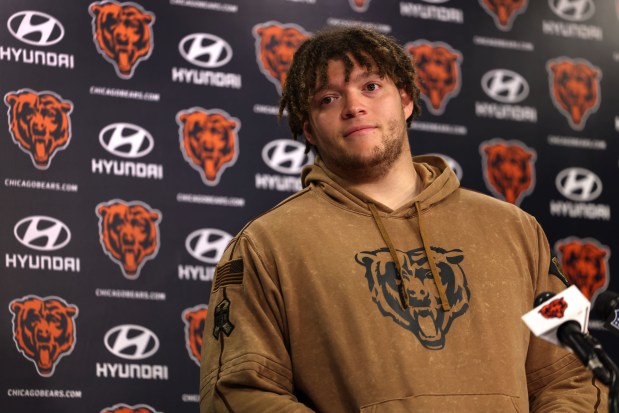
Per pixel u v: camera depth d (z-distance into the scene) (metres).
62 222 4.18
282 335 2.38
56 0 4.42
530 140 4.89
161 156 4.38
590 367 1.75
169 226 4.32
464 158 4.79
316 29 4.75
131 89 4.42
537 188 4.84
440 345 2.28
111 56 4.43
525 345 2.39
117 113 4.38
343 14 4.81
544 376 2.42
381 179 2.56
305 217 2.48
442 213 2.50
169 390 4.15
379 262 2.38
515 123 4.90
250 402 2.26
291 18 4.73
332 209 2.50
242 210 4.44
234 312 2.41
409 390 2.22
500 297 2.37
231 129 4.51
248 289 2.42
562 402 2.31
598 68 5.09
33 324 4.05
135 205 4.29
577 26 5.12
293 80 2.70
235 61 4.60
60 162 4.25
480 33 4.98
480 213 2.52
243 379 2.29
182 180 4.39
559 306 1.81
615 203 4.90
